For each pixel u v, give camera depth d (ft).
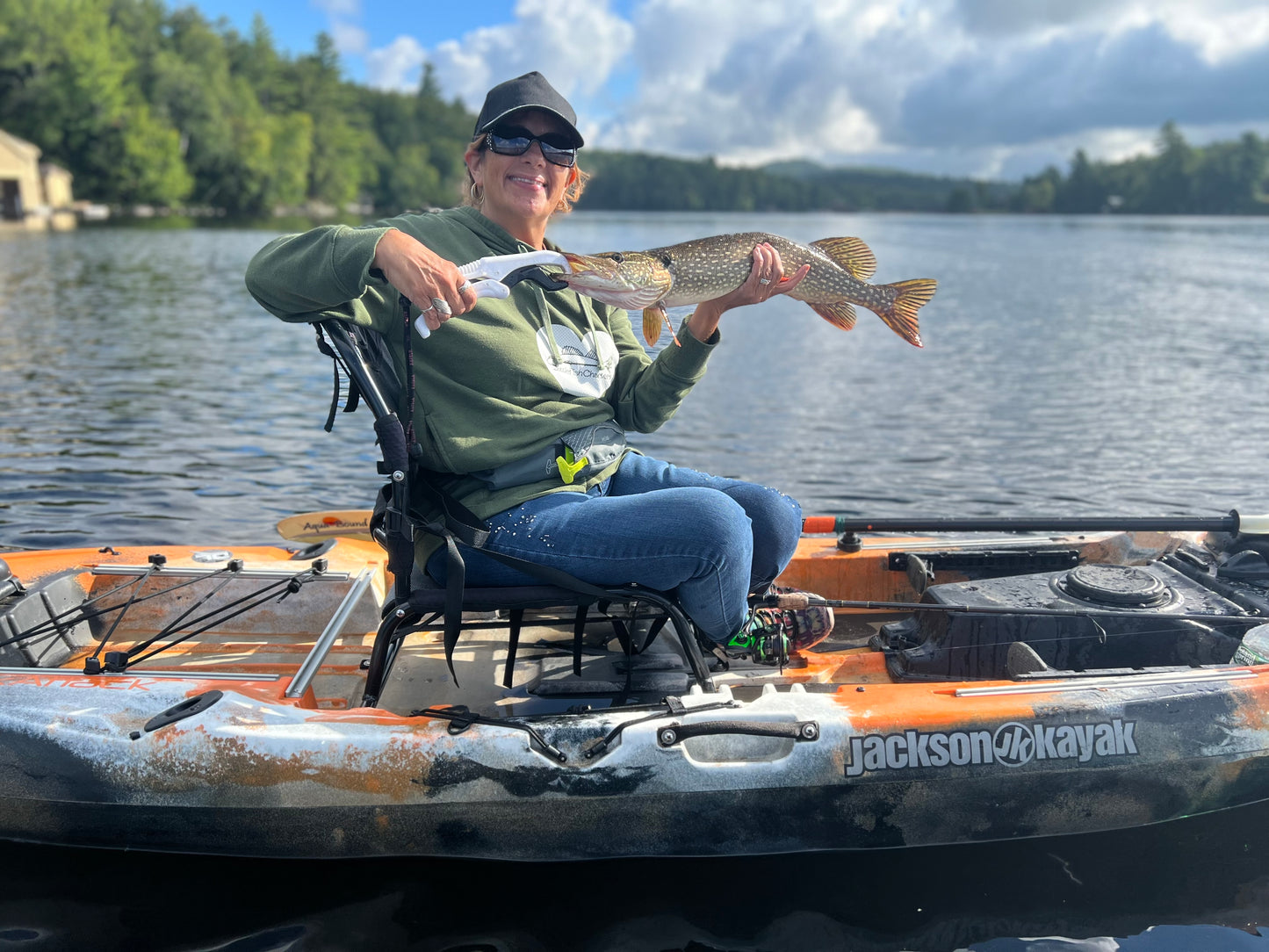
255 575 11.89
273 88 359.25
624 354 10.16
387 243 7.63
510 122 8.87
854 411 32.91
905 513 21.33
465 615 11.90
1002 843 9.14
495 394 8.72
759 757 8.55
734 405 33.96
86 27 242.78
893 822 8.80
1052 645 10.59
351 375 8.52
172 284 80.94
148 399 33.30
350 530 14.73
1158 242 205.77
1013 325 59.52
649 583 8.71
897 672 10.95
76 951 7.81
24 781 8.39
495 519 8.66
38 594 10.81
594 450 9.09
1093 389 37.24
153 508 20.88
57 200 223.51
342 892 8.49
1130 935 8.16
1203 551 12.27
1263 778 9.29
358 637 11.89
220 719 8.41
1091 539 13.26
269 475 23.76
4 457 24.72
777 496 9.75
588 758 8.41
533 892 8.54
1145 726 8.93
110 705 8.64
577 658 10.06
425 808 8.33
